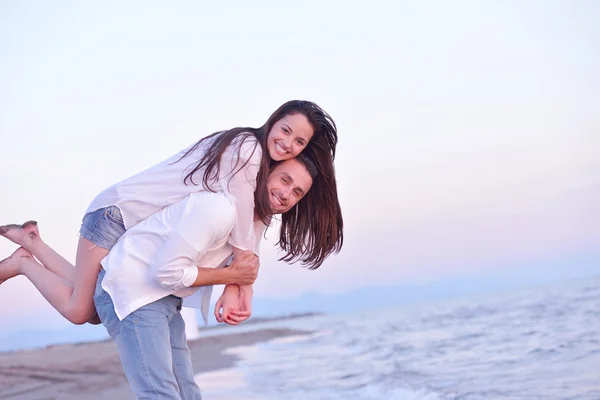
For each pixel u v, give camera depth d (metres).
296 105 2.87
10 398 5.11
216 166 2.71
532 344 6.99
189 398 2.96
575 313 9.52
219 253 2.86
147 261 2.67
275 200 2.89
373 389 5.22
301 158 2.93
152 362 2.62
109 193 2.80
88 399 4.91
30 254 3.13
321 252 3.28
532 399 4.25
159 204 2.76
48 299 2.95
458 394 4.64
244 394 5.36
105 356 7.71
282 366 7.34
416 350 7.73
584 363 5.44
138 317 2.64
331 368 6.81
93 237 2.77
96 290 2.75
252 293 2.96
